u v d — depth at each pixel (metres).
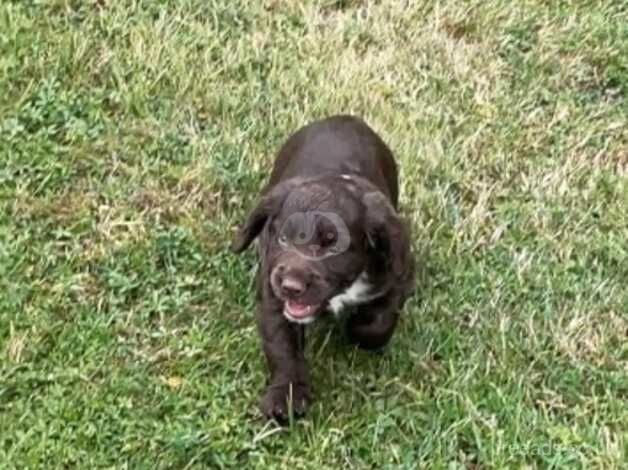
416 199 1.76
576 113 1.97
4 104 1.81
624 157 1.92
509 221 1.76
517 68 2.04
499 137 1.91
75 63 1.89
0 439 1.42
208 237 1.67
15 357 1.50
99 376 1.50
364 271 1.42
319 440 1.45
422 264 1.66
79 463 1.41
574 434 1.47
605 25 2.11
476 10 2.11
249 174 1.76
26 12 1.96
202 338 1.54
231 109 1.88
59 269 1.61
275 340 1.46
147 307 1.58
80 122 1.80
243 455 1.44
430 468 1.43
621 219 1.79
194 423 1.45
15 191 1.70
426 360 1.55
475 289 1.64
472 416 1.47
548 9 2.14
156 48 1.93
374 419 1.47
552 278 1.67
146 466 1.41
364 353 1.55
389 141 1.85
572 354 1.58
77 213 1.68
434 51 2.05
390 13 2.10
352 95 1.93
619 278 1.70
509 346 1.57
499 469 1.43
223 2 2.04
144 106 1.85
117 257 1.63
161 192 1.73
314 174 1.51
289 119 1.87
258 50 1.99
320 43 2.02
